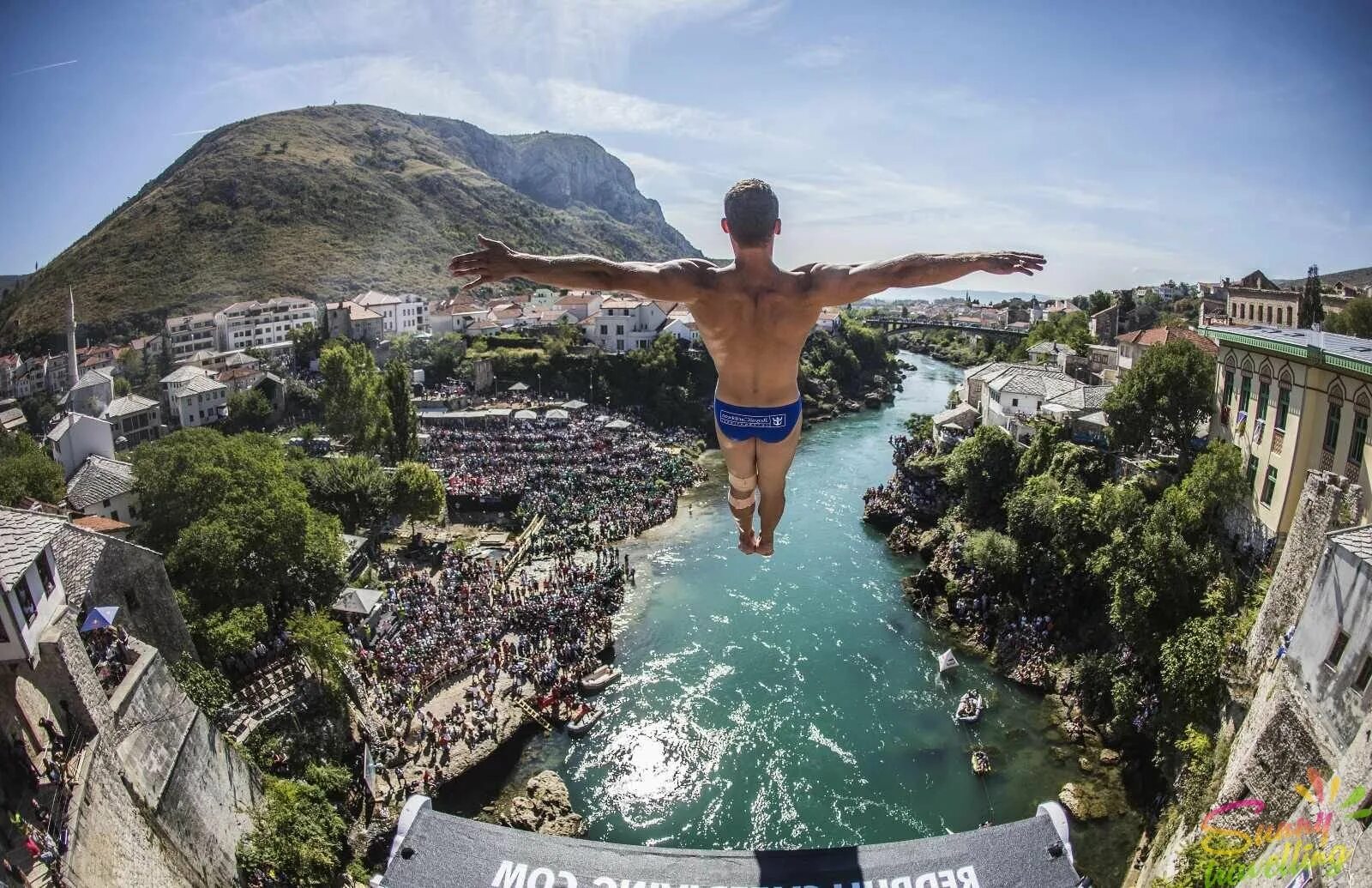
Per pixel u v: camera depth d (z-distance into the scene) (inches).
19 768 856.3
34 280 6727.4
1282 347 1668.3
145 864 943.0
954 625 2171.5
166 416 4306.1
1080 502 2071.9
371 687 1785.2
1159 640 1561.3
